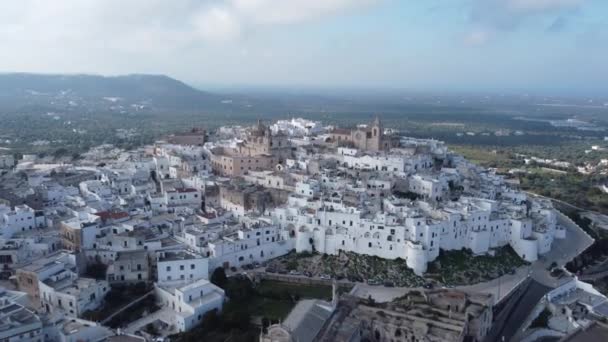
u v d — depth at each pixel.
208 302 161.50
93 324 145.25
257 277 190.25
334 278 191.38
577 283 189.75
